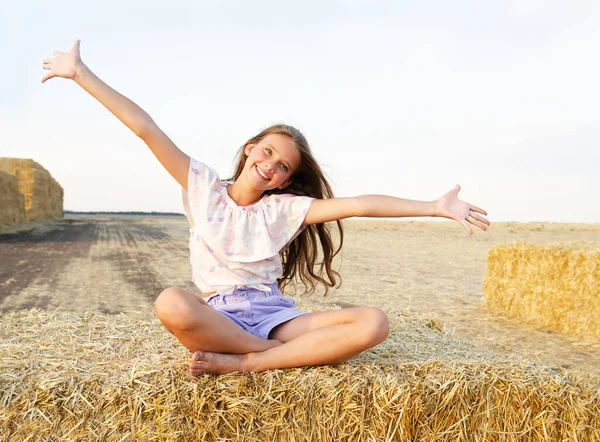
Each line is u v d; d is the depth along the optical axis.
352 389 2.15
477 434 2.28
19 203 25.80
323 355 2.27
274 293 2.68
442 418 2.23
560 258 5.77
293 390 2.12
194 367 2.10
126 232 24.80
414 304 6.84
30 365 2.22
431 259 14.45
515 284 6.41
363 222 51.16
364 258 14.15
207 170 2.76
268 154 2.71
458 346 2.89
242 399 2.08
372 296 7.40
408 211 2.52
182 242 18.39
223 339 2.23
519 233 33.56
